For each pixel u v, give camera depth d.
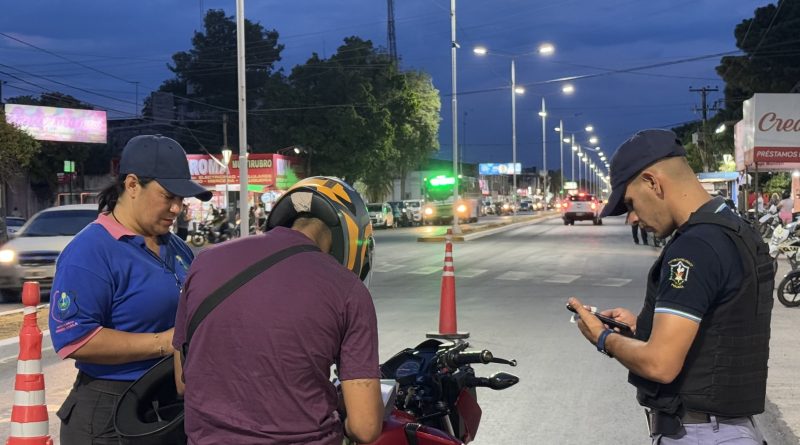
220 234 33.25
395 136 55.16
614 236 34.59
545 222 55.03
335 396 2.19
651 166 2.44
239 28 23.05
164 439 2.62
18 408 3.95
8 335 9.77
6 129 24.62
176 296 2.87
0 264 13.98
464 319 11.07
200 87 72.88
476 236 36.06
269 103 53.16
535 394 6.84
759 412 2.35
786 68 45.62
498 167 114.06
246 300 2.07
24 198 48.91
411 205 57.00
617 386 7.11
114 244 2.78
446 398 3.19
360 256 2.40
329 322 2.07
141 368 2.79
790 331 9.93
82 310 2.66
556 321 10.84
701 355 2.29
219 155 48.47
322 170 52.75
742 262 2.25
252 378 2.03
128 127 63.78
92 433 2.73
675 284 2.26
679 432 2.34
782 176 43.19
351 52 53.84
